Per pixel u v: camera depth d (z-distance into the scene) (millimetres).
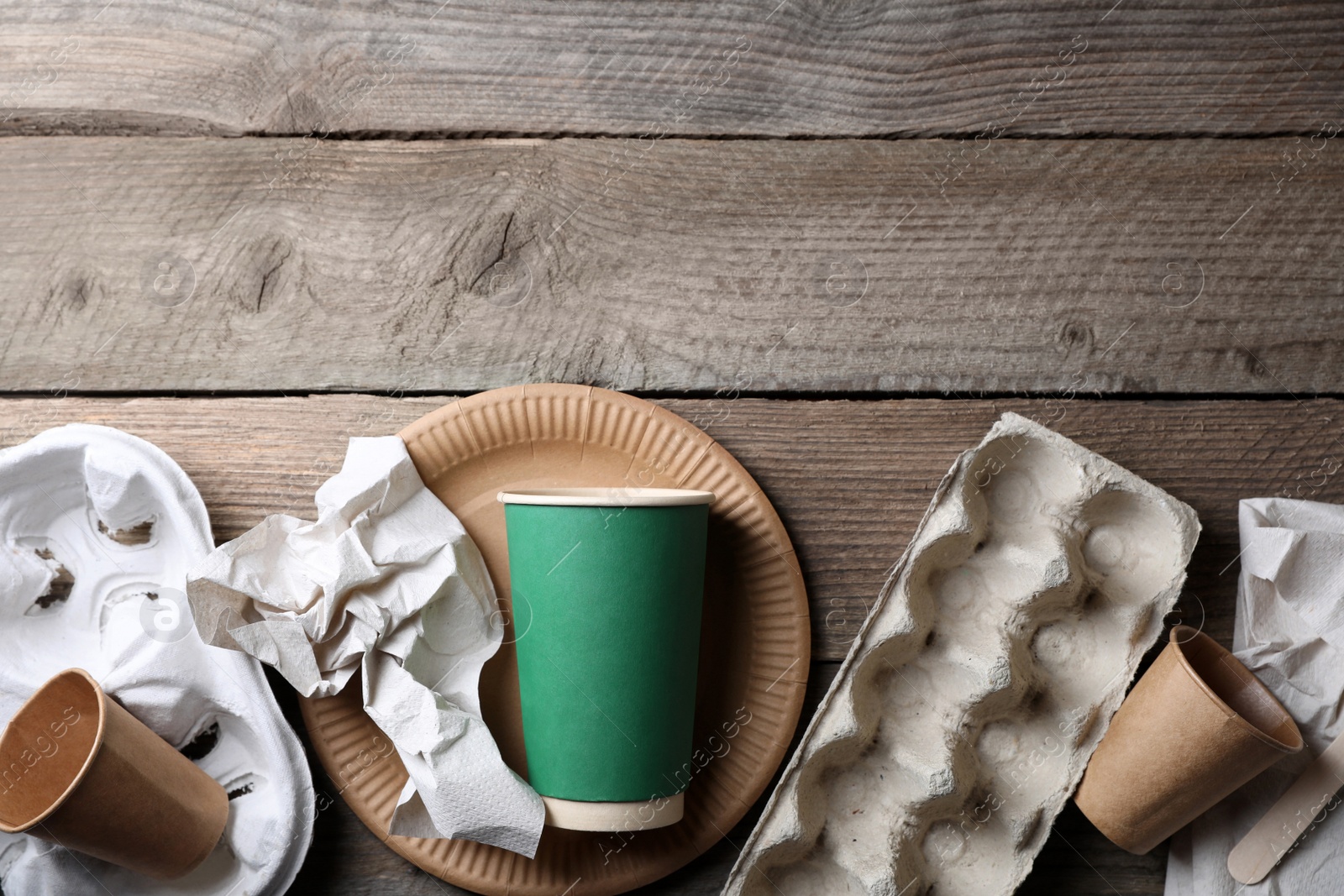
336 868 647
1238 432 656
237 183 644
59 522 634
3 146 641
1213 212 655
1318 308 655
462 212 646
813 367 655
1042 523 614
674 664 562
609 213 651
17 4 639
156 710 598
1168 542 612
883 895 578
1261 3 649
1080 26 650
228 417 646
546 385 628
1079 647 622
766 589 635
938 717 603
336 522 587
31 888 607
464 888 640
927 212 652
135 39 640
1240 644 632
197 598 562
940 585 624
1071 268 654
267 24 640
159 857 561
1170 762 552
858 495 658
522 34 644
